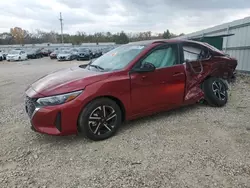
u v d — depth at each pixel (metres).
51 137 3.32
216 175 2.33
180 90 3.88
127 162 2.62
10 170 2.51
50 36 79.31
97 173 2.42
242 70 8.89
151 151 2.85
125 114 3.38
